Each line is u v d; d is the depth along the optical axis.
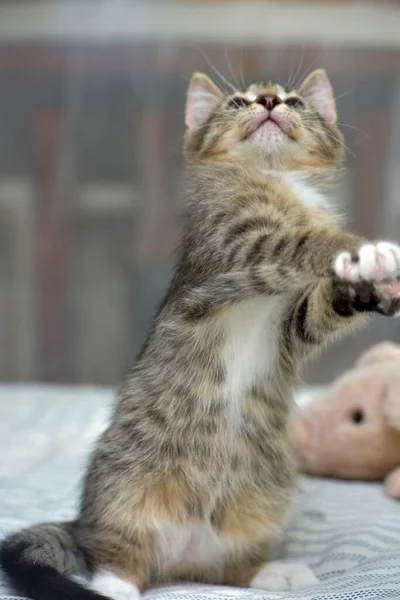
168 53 1.82
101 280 1.86
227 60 1.69
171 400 0.96
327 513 1.04
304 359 0.98
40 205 1.86
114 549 0.95
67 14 1.81
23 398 1.48
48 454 1.22
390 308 0.91
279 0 1.78
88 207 1.85
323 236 0.92
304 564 0.97
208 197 1.00
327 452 1.14
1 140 1.84
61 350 1.88
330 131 1.07
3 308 1.88
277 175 1.03
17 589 0.90
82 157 1.84
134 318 1.84
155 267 1.83
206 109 1.08
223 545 0.96
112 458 0.97
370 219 1.72
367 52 1.75
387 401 1.12
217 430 0.96
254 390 0.97
